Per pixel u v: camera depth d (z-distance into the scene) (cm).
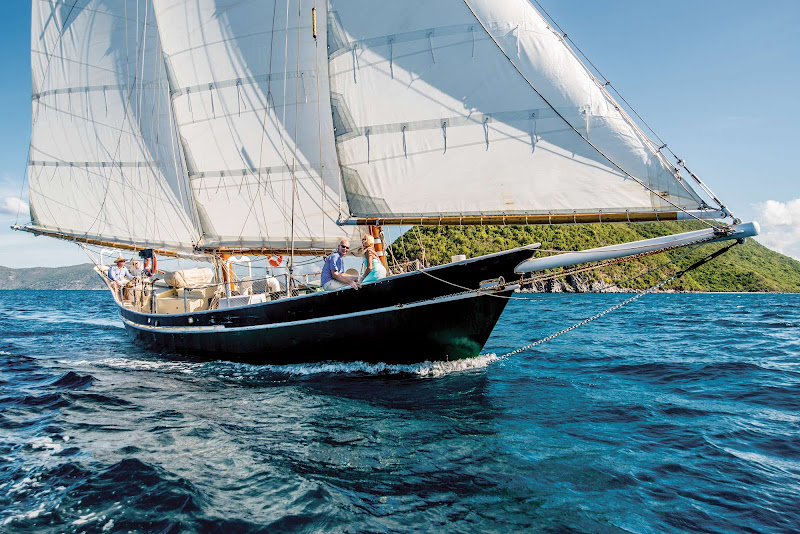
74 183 1394
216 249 1190
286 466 449
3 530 335
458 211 773
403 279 784
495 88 730
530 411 616
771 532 331
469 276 764
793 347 1191
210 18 1115
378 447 495
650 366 923
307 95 1041
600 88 674
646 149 643
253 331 937
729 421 572
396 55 796
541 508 367
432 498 385
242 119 1108
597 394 704
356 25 818
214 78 1125
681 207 633
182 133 1175
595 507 368
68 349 1290
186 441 517
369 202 838
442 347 840
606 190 671
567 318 2136
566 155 689
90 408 657
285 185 1086
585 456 466
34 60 1412
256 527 341
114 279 1451
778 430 538
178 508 368
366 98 820
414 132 792
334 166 1038
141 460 461
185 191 1265
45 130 1413
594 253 694
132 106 1309
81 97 1363
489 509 366
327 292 840
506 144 729
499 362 964
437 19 765
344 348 859
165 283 1295
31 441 521
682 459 457
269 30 1065
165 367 988
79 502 377
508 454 472
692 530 335
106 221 1373
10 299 5788
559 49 695
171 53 1163
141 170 1315
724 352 1111
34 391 762
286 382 810
